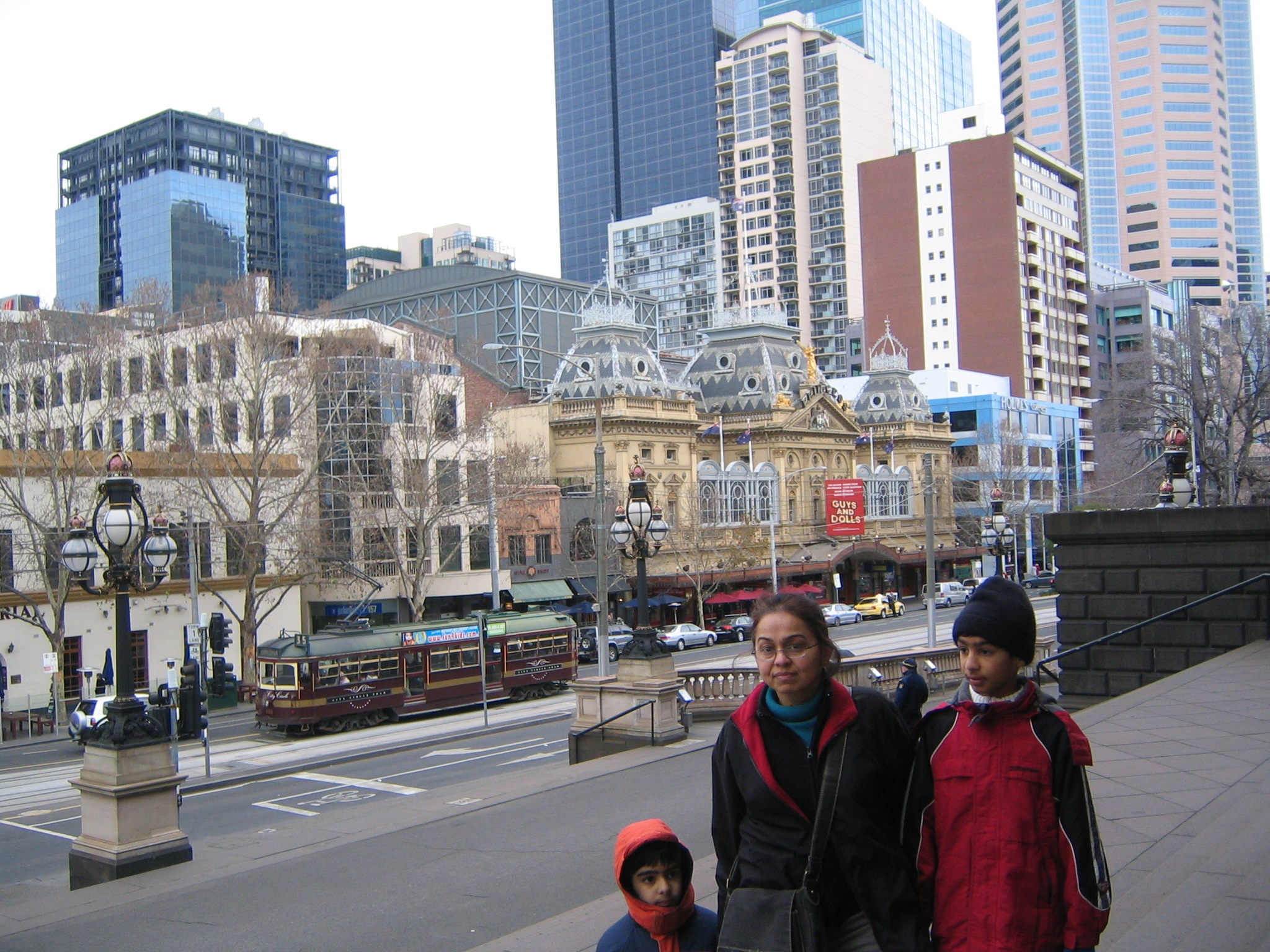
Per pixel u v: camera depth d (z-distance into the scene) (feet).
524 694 138.21
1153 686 53.57
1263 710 46.68
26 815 82.43
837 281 512.63
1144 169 627.05
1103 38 635.25
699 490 227.81
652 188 622.95
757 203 526.16
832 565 242.17
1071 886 15.67
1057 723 16.17
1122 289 453.58
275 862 47.62
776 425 251.39
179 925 39.17
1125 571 66.13
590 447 214.90
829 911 15.70
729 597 217.36
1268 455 256.52
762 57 526.16
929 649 109.19
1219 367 188.44
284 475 158.40
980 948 15.58
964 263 396.57
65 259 605.73
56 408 167.43
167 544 65.57
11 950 37.42
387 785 84.33
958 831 16.14
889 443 285.64
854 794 15.58
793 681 15.64
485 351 271.28
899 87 627.05
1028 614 16.44
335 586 172.45
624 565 199.00
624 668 75.25
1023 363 388.78
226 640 100.01
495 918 37.09
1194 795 35.32
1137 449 247.91
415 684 123.85
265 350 149.07
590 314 228.43
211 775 93.30
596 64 643.86
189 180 556.10
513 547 194.90
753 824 16.28
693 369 271.69
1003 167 390.01
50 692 141.18
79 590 144.25
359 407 159.12
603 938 18.79
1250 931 22.21
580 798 55.52
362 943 35.65
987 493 301.63
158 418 161.27
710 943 18.24
